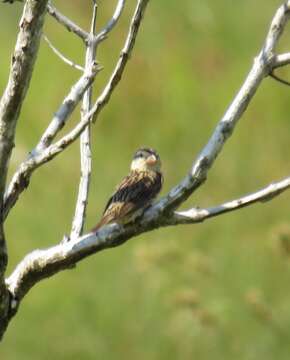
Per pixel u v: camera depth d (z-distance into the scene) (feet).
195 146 51.65
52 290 50.08
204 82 52.75
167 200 25.64
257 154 51.88
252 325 47.75
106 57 52.29
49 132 25.55
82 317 49.80
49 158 25.03
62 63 51.24
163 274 48.21
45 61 51.39
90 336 49.52
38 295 50.16
